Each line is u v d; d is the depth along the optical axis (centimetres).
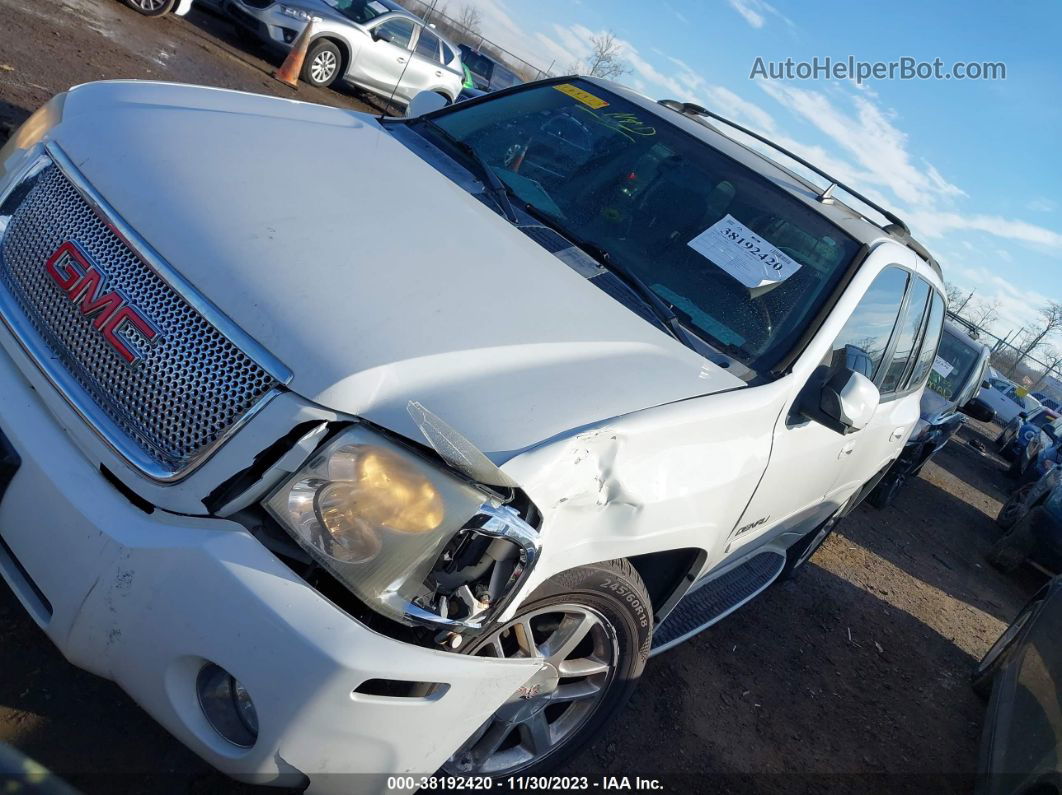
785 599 512
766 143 391
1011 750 345
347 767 184
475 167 322
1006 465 1966
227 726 185
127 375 192
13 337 205
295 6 1177
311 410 182
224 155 242
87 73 704
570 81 395
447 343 205
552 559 205
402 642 181
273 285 198
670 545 243
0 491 196
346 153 280
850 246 336
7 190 232
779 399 278
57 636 188
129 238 203
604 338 244
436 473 182
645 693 350
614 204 323
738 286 304
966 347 916
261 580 173
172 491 182
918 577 702
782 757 357
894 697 460
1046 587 483
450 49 1446
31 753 208
